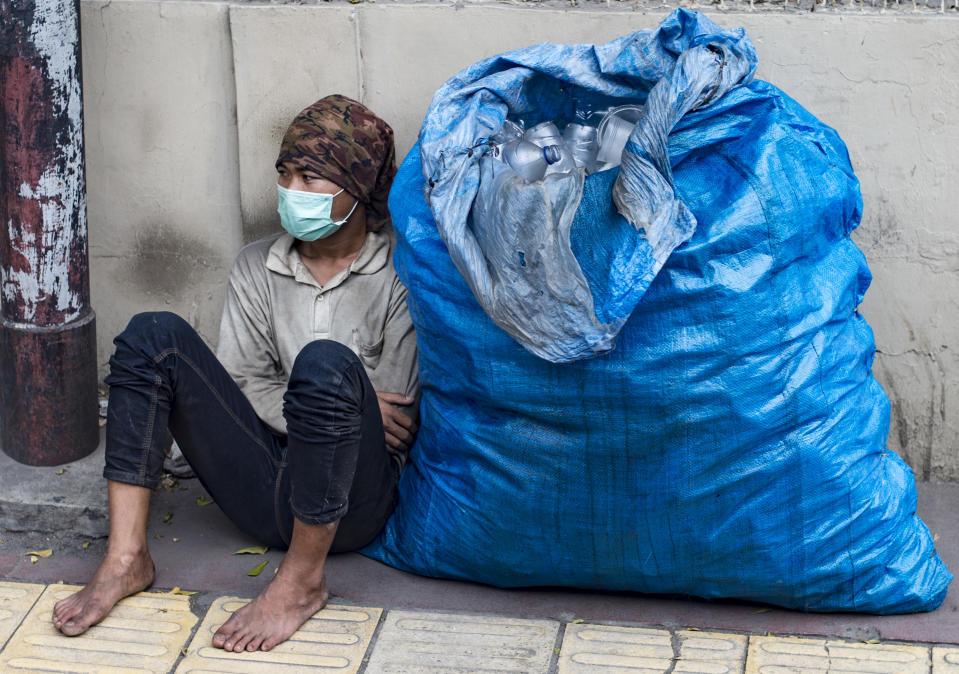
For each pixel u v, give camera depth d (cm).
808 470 272
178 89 340
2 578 304
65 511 321
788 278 268
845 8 310
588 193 262
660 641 279
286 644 278
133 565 291
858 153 318
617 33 315
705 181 266
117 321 367
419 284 285
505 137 292
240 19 327
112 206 354
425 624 285
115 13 335
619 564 286
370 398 280
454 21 320
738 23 312
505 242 249
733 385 264
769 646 276
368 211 324
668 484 272
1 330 328
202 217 352
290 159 304
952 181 315
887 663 269
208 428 291
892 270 325
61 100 310
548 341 255
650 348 262
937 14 306
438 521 296
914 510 298
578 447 272
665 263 257
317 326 322
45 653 274
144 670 269
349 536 305
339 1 325
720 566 281
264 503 302
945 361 330
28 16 300
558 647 277
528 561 290
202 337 366
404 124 332
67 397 332
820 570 279
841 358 279
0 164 314
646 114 253
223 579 304
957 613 288
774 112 284
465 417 287
